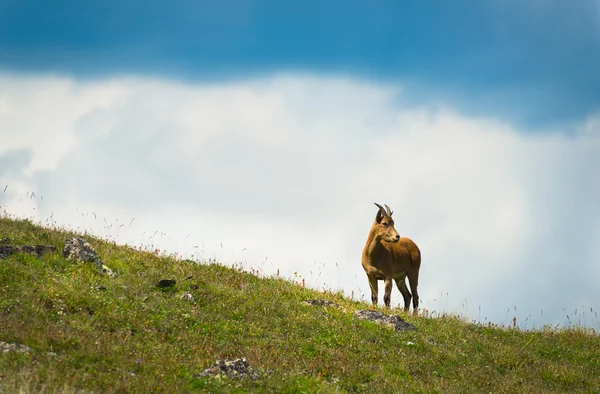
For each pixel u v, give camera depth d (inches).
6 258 2411.4
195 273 2923.2
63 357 1708.9
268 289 3004.4
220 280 2972.4
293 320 2635.3
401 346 2630.4
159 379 1712.6
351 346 2486.5
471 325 3282.5
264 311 2657.5
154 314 2310.5
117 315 2169.0
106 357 1771.7
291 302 2883.9
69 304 2146.9
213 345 2153.1
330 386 1989.4
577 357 2962.6
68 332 1888.5
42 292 2159.2
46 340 1786.4
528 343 3080.7
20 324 1854.1
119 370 1705.2
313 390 1882.4
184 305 2479.1
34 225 3097.9
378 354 2456.9
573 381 2618.1
